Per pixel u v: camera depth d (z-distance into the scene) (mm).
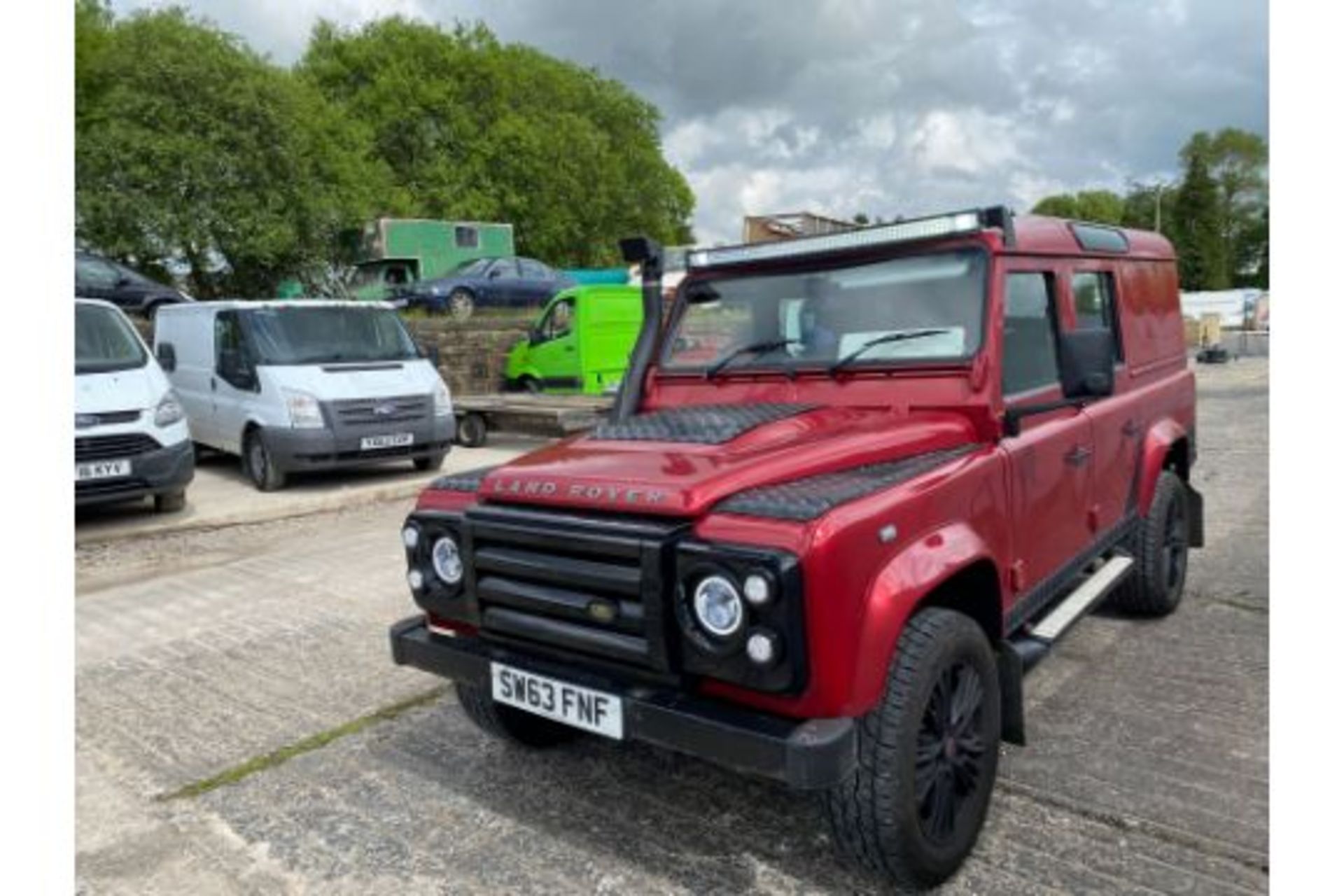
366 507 9750
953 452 3277
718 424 3377
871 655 2576
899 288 3729
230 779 3865
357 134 30906
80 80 24766
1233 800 3408
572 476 2973
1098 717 4129
